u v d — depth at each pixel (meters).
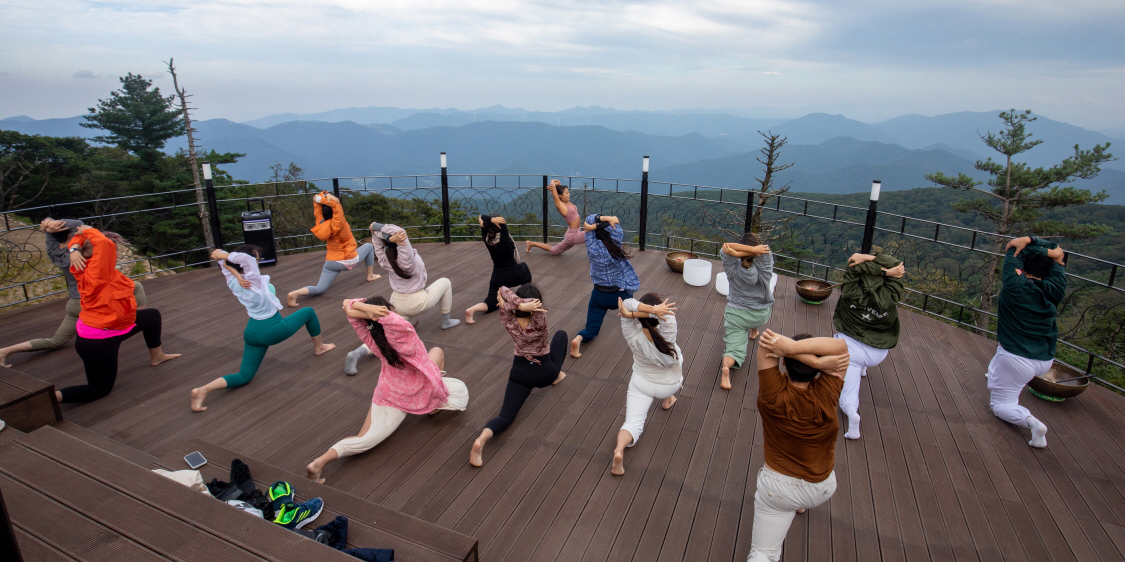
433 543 2.56
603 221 4.98
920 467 3.79
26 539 2.17
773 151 19.03
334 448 3.51
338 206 6.69
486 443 3.94
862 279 4.21
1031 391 4.78
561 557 2.95
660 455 3.85
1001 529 3.23
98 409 4.29
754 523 2.83
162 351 5.32
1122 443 4.07
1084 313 5.35
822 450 2.55
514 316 3.76
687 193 8.90
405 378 3.77
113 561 2.05
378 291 7.05
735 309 4.79
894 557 3.01
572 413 4.34
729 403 4.54
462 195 9.51
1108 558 3.02
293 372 4.96
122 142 30.16
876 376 5.09
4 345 5.35
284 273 7.81
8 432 2.95
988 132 21.89
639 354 3.71
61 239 4.89
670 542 3.08
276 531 2.22
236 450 3.83
